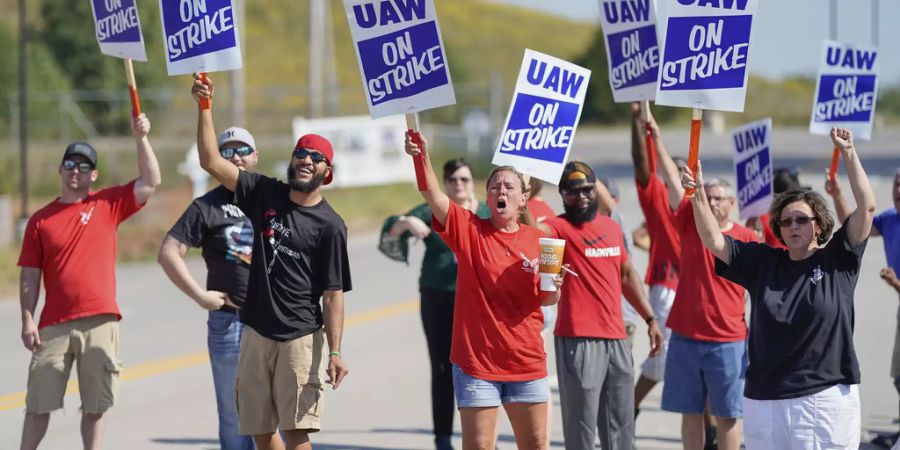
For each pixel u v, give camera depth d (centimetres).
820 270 2309
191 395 4306
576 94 2775
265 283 2659
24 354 5097
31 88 15938
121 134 16800
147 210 9956
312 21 15300
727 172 13600
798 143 19850
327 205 2728
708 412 3381
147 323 5888
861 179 2302
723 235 2414
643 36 3281
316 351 2697
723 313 2955
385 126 12300
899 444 2934
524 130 2758
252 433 2720
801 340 2280
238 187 2703
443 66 2611
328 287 2677
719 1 2508
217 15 2678
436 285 3375
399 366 4803
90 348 2980
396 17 2622
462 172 3428
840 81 3894
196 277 7394
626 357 2909
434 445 3544
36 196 12231
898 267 3478
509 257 2566
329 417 3966
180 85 19275
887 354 4741
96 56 17088
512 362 2559
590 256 2861
